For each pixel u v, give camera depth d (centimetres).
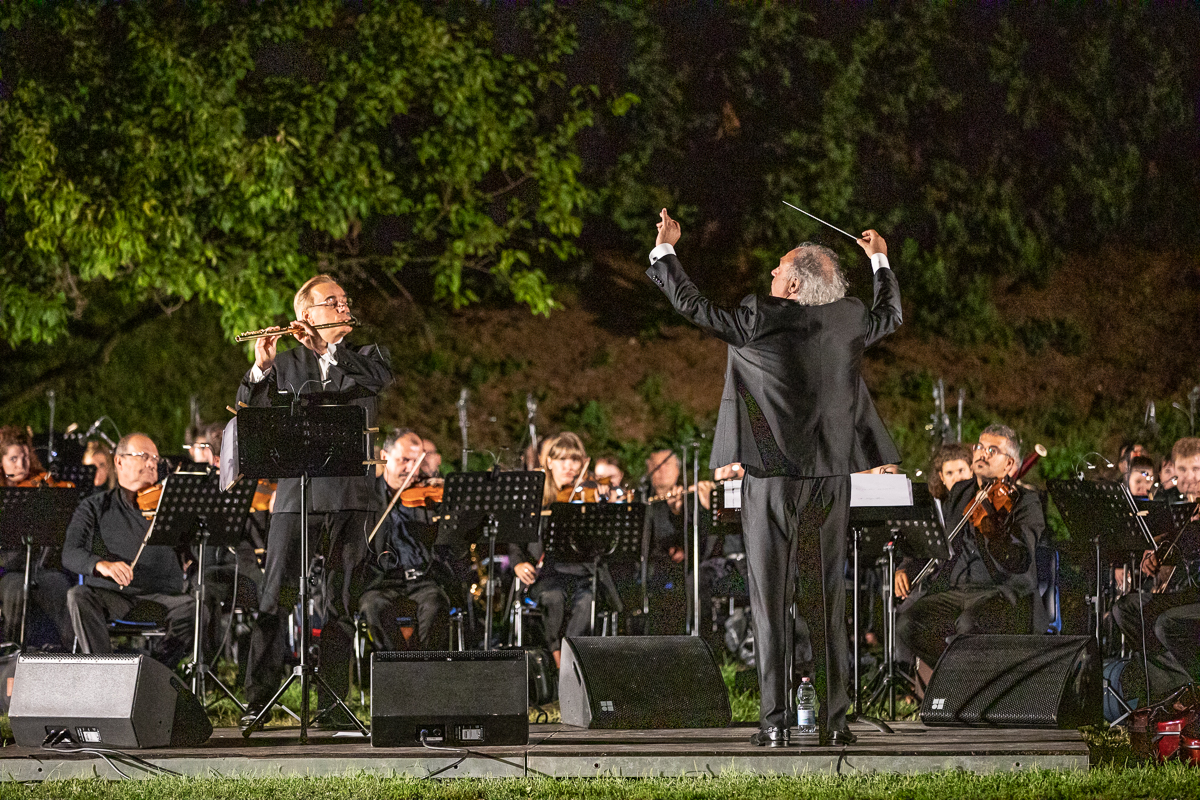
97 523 1894
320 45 3194
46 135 2939
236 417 1398
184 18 3089
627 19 4772
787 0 4906
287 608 1522
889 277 1403
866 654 2133
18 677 1400
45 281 3238
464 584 1986
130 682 1377
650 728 1509
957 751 1348
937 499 2027
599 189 4644
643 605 2244
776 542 1328
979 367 4316
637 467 3962
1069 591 2109
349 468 1395
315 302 1530
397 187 3188
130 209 2956
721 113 4819
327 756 1351
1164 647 1777
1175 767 1392
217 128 2956
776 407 1313
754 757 1339
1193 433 3941
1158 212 4747
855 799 1209
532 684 1873
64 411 4075
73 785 1292
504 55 3309
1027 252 4638
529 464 2575
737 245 4694
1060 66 4928
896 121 4847
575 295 4506
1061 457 3969
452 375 4244
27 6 3039
